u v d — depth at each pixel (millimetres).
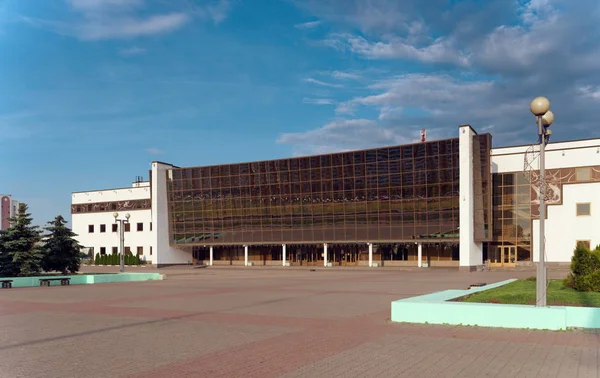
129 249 76375
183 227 71938
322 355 10039
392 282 32312
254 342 11531
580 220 51312
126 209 77000
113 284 33625
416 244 60781
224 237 68875
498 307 13055
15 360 9969
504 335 11930
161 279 39469
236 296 23000
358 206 59750
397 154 57250
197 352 10500
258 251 71250
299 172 63531
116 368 9195
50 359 10023
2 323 15125
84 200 80812
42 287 30906
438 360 9516
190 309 18094
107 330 13570
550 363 9211
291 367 9078
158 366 9297
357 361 9484
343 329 13180
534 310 12695
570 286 18891
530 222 54469
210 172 69812
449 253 59219
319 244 65688
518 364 9164
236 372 8773
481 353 10070
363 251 63719
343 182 60656
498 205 56000
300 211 63594
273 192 65438
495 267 56125
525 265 54375
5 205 80062
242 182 67500
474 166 54594
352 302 19859
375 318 15109
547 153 53000
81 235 80750
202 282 34875
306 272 52969
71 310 18359
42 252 36688
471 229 53125
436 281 32969
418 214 56125
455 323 13516
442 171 54719
